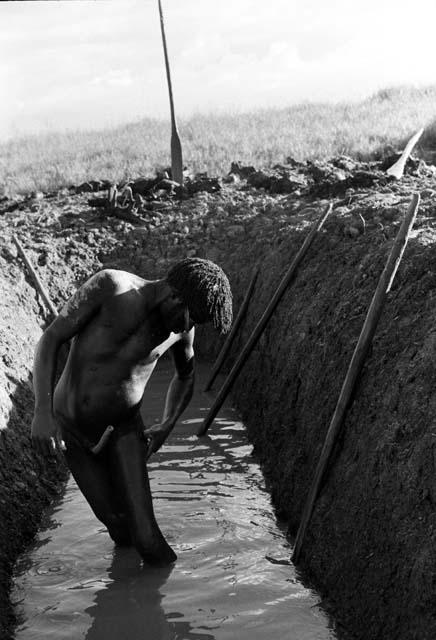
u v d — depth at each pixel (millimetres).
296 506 6574
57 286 12758
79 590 5734
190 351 5898
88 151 25562
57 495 7484
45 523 6871
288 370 8055
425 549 4414
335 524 5574
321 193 12766
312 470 6508
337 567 5348
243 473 7836
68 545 6406
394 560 4695
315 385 7102
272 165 18656
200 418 9562
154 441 5961
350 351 6691
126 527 6090
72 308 5348
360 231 8664
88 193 17094
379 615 4641
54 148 27516
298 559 5949
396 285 6617
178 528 6641
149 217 14523
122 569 5980
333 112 26531
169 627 5242
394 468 5059
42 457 7820
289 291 9008
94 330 5469
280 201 13633
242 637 5074
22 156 26109
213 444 8680
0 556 5941
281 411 7906
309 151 19531
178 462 8195
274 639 5035
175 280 5168
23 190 20219
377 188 11508
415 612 4301
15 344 9516
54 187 20172
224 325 5242
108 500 5934
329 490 5879
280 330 8805
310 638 5008
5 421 7496
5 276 11836
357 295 7238
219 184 15289
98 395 5547
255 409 8992
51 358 5242
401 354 5781
